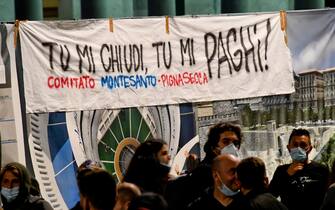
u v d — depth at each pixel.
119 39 10.71
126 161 10.77
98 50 10.54
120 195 6.95
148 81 10.94
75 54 10.34
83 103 10.38
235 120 11.75
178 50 11.20
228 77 11.63
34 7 11.55
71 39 10.33
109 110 10.62
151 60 10.97
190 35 11.30
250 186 7.68
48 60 10.13
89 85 10.45
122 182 8.00
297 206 9.85
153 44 10.98
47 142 10.10
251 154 11.92
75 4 12.07
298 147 9.80
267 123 12.09
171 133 11.14
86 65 10.42
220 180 7.49
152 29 10.98
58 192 10.19
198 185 8.26
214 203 7.56
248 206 7.56
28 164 9.98
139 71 10.86
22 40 9.95
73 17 12.05
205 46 11.43
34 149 10.02
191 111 11.33
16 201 8.21
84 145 10.38
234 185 7.50
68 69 10.28
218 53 11.54
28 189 8.24
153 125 10.99
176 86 11.17
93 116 10.48
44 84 10.09
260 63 11.95
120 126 10.71
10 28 9.87
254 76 11.89
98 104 10.50
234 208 7.53
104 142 10.56
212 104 11.50
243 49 11.78
